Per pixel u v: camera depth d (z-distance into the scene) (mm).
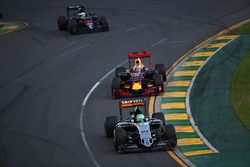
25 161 73688
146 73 103188
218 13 170500
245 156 68750
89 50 139875
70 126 87750
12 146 80625
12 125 90750
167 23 163250
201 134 79438
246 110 88625
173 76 111438
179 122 85250
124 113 91812
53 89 110375
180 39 143000
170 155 70625
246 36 138125
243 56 121188
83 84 111938
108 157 72062
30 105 101125
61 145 79250
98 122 88438
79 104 99125
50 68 127062
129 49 137250
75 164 70750
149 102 96125
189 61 121750
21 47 150500
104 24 159750
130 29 159625
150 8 189875
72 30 159500
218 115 87438
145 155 71250
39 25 180500
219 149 72750
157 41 143000
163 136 74500
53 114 94812
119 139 71562
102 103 98312
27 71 126562
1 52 147000
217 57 122625
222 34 143750
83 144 78812
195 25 157375
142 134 72188
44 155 75500
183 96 98375
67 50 142125
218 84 103688
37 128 88125
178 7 186625
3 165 72875
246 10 170375
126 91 99625
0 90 113500
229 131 80125
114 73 118062
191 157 69688
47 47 147500
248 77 105938
